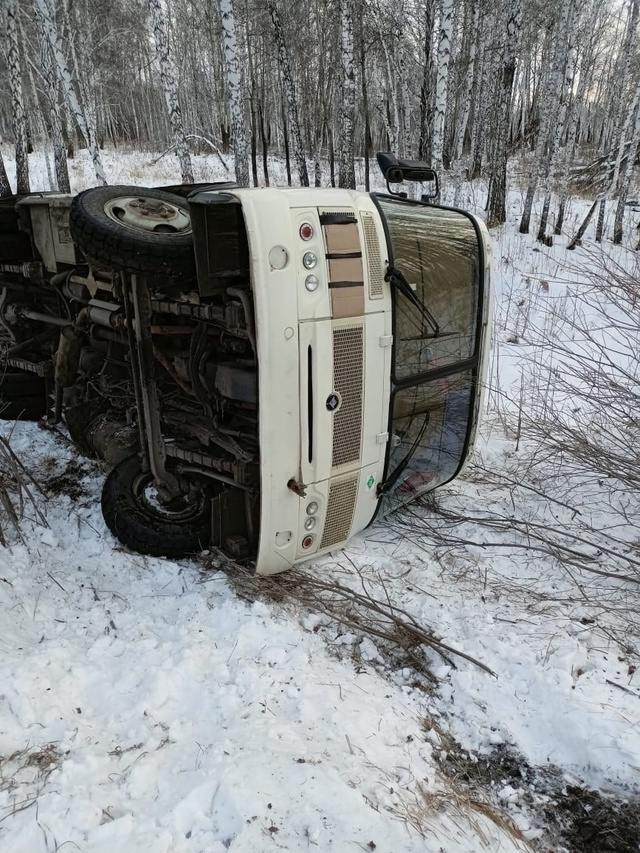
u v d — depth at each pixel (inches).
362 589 149.0
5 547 153.0
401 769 101.6
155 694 110.8
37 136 1112.8
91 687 113.6
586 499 197.2
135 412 185.8
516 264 509.4
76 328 194.5
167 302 145.9
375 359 139.3
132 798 90.4
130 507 159.3
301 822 86.2
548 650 128.3
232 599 138.6
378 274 136.9
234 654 122.6
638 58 824.9
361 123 1181.7
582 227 545.0
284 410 127.6
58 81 590.6
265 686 114.3
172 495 162.6
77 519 172.6
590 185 802.8
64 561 154.8
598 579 157.6
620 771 102.9
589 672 124.2
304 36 887.7
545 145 711.7
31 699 106.0
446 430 172.9
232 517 145.6
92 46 979.9
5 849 79.4
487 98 682.8
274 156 1106.7
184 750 99.7
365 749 103.2
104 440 186.5
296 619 135.6
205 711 108.8
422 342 152.7
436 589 150.9
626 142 627.2
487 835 92.6
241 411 146.4
